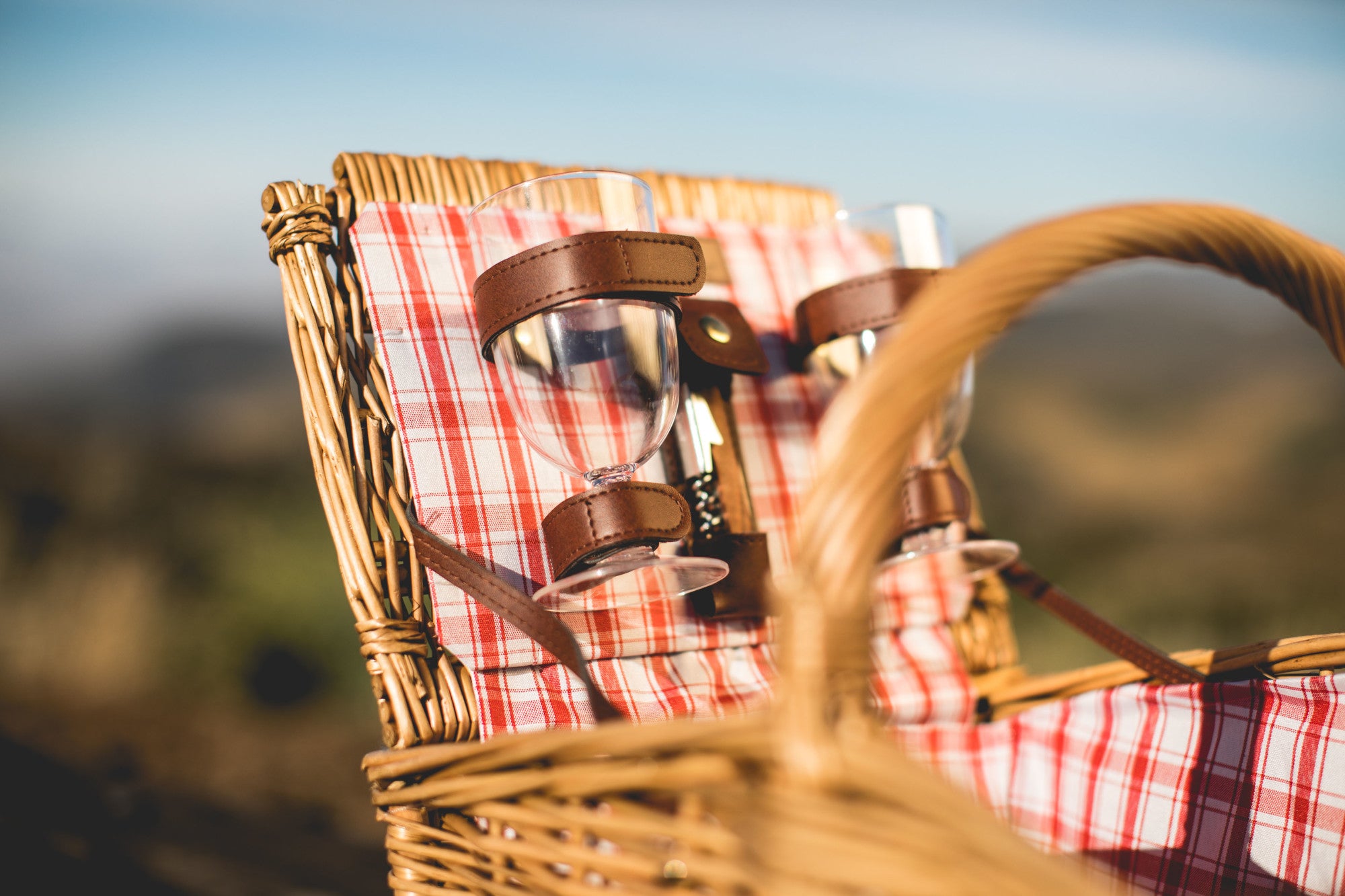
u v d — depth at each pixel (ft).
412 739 2.31
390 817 2.02
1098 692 2.74
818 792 1.13
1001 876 1.02
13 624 10.56
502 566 2.56
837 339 2.88
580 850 1.49
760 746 1.19
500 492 2.61
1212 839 2.42
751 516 2.78
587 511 2.29
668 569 2.47
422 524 2.51
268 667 10.46
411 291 2.69
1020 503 11.71
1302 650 2.31
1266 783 2.34
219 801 7.30
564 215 2.36
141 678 10.36
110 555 11.29
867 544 1.22
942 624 3.24
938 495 2.89
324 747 9.22
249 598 10.78
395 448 2.60
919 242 2.92
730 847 1.22
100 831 6.23
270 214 2.65
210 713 9.87
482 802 1.75
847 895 1.10
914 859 1.05
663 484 2.35
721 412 2.80
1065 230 1.43
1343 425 11.53
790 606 1.21
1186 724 2.53
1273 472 11.46
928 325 1.30
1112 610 10.50
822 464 1.28
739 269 3.27
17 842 5.80
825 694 1.16
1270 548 10.82
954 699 3.08
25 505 11.76
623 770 1.38
